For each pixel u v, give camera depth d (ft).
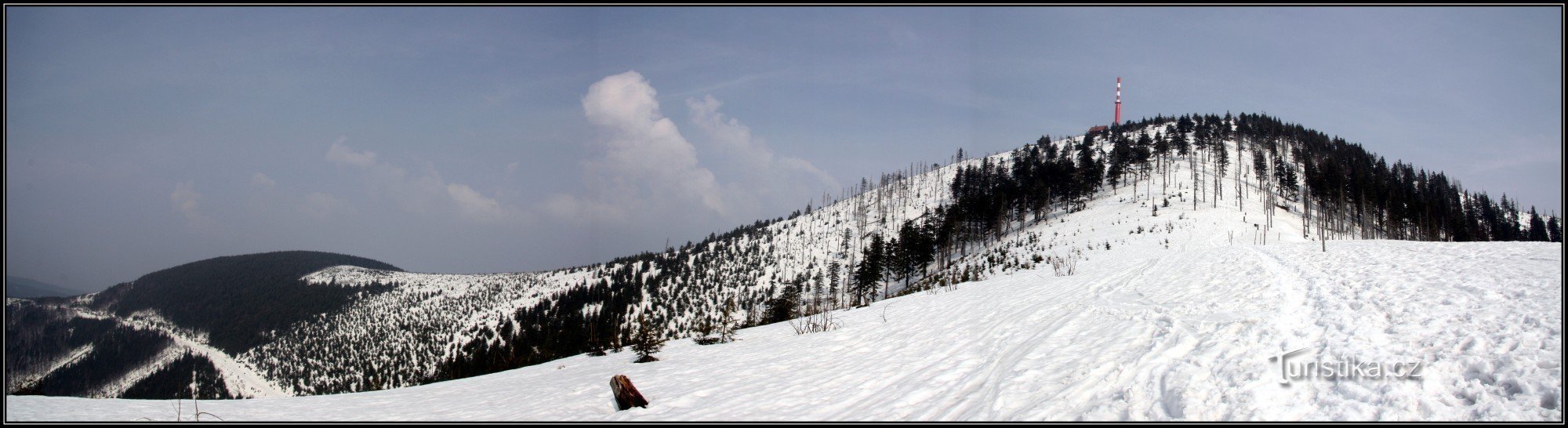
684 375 43.32
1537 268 33.12
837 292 280.72
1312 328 28.37
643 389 38.63
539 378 50.19
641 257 474.49
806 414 28.07
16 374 438.40
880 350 46.32
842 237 394.73
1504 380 18.28
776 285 323.57
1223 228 194.29
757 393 34.06
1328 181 250.16
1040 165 345.31
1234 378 22.31
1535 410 16.15
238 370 504.43
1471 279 32.86
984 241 269.64
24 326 554.46
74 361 517.14
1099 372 26.53
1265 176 313.94
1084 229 227.61
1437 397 18.20
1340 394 19.44
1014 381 27.73
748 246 420.77
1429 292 31.07
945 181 491.31
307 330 570.05
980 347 40.55
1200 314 36.76
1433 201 253.24
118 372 510.99
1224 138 420.77
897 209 430.20
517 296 500.74
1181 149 377.50
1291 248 66.69
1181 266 66.95
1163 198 257.75
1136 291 54.08
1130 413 20.85
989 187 357.41
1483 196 342.64
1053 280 78.54
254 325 597.11
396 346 479.00
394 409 34.81
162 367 509.35
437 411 34.19
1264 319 31.86
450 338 449.06
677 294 345.10
